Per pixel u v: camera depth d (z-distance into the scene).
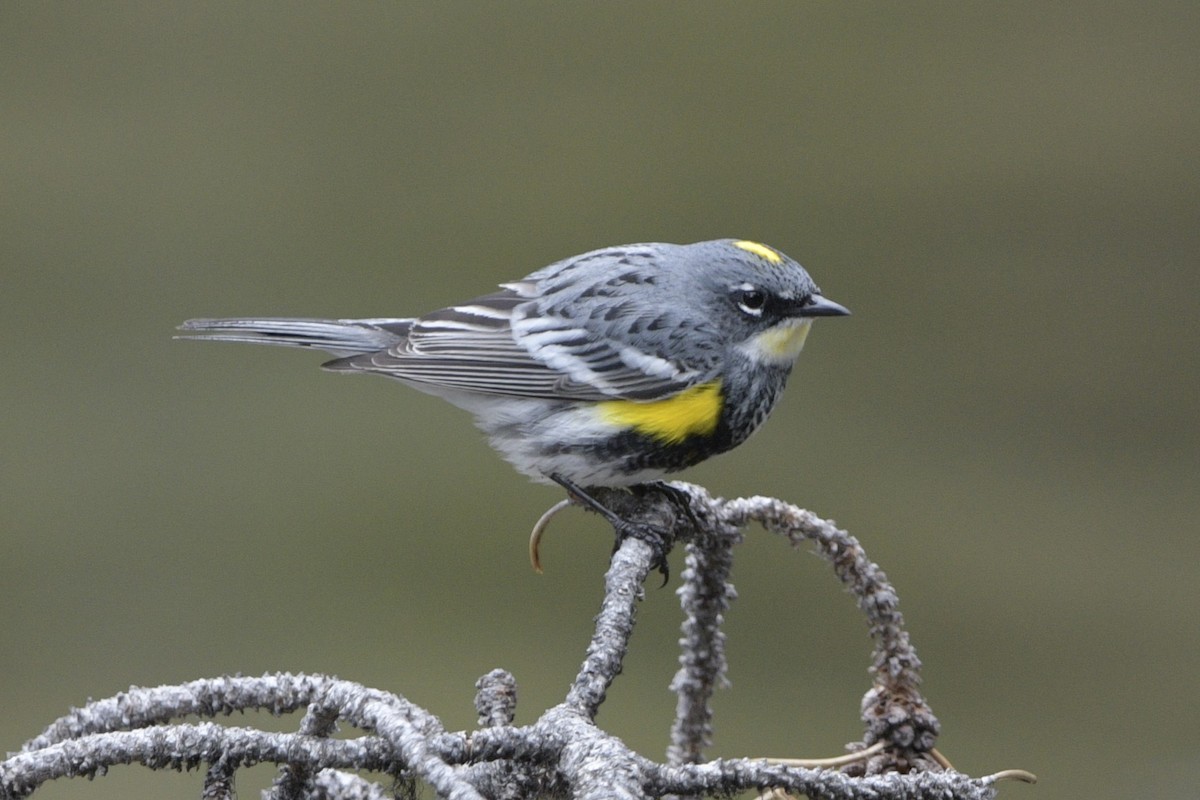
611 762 3.68
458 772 3.98
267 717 4.42
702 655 4.29
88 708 3.98
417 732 3.65
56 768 3.67
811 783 3.87
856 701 4.45
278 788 3.98
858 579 4.27
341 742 3.78
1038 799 4.41
